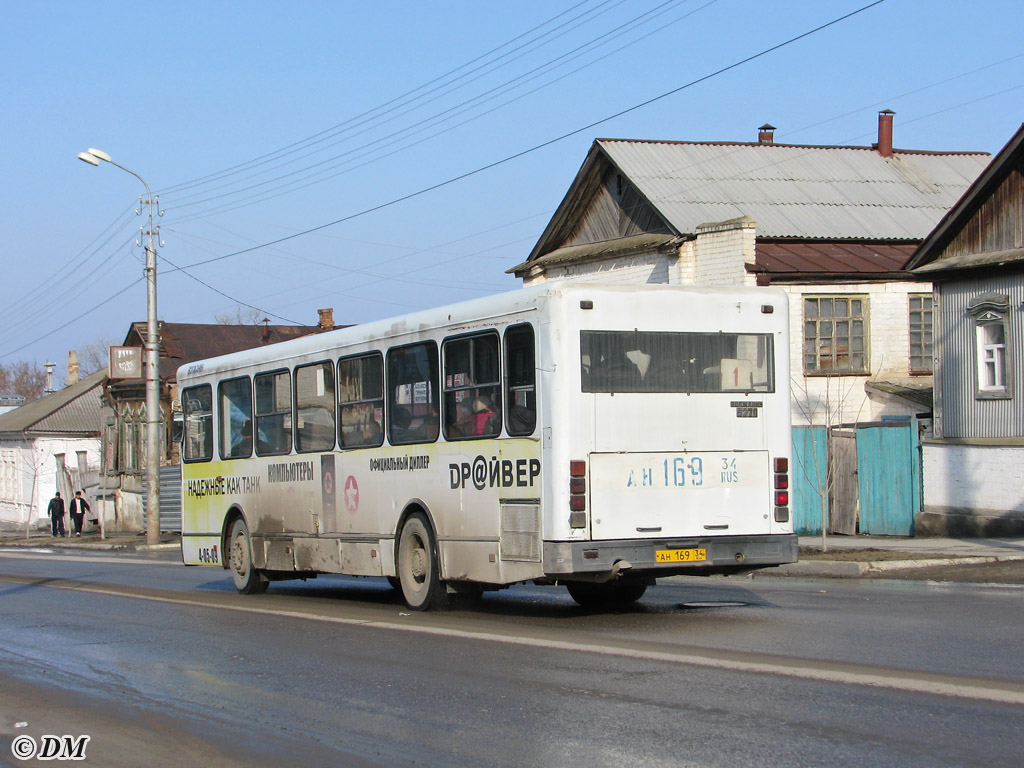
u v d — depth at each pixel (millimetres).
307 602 15359
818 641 9844
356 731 7426
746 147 33688
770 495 11875
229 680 9398
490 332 12023
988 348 22391
